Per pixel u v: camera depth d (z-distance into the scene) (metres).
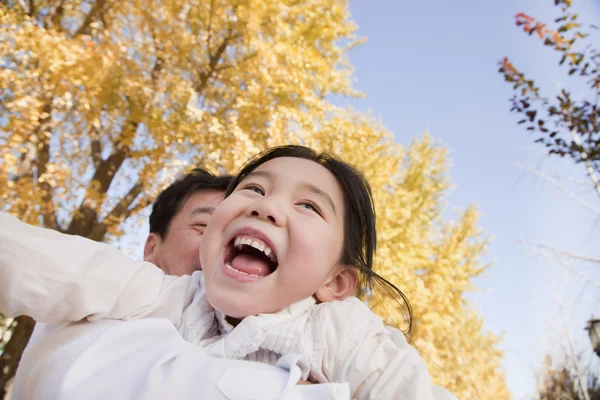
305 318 0.93
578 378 7.06
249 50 7.15
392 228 7.29
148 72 6.47
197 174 2.12
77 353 0.73
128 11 6.55
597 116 4.78
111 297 0.87
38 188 5.59
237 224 0.92
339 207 1.05
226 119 6.88
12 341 5.94
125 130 6.12
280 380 0.66
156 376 0.63
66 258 0.84
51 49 5.23
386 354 0.87
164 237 1.90
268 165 1.05
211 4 6.53
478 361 11.89
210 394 0.61
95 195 5.90
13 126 5.15
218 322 0.99
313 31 7.35
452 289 9.54
